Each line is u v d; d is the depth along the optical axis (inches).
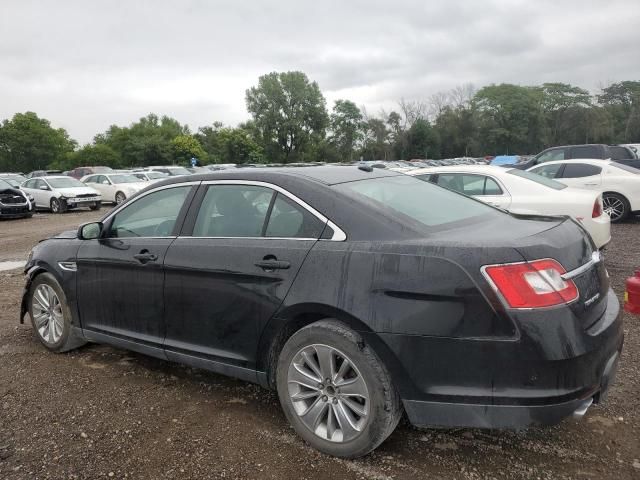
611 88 4205.2
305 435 120.7
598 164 457.4
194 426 132.5
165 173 1148.5
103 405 144.7
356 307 109.0
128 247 154.9
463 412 102.5
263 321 123.8
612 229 422.0
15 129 3459.6
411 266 105.9
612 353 109.5
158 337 149.2
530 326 97.6
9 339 201.0
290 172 135.0
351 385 112.8
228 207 139.1
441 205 136.3
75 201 856.3
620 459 112.7
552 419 98.7
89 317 168.6
